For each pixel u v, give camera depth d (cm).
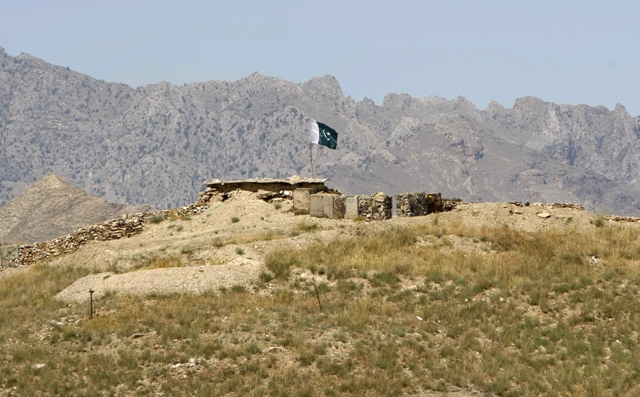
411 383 5197
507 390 5162
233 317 6059
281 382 5044
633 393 5203
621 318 6475
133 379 5053
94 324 5997
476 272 7369
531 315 6544
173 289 6781
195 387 4959
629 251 7956
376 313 6412
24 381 5022
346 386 5012
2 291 7519
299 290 6881
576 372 5459
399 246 7975
